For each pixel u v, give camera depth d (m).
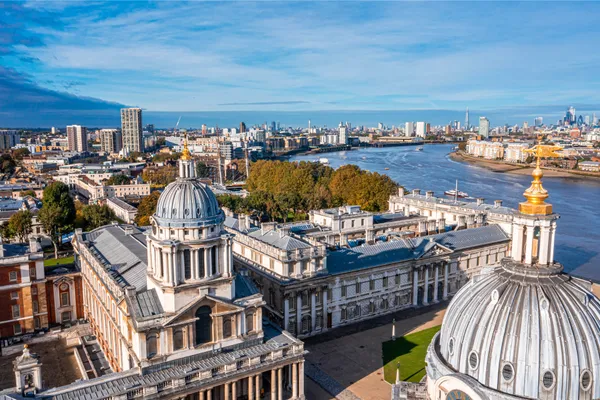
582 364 43.38
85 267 104.44
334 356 94.44
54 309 106.06
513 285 48.19
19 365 59.97
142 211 196.38
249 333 75.19
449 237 132.75
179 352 69.19
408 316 115.69
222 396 70.56
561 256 168.62
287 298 100.50
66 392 61.94
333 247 122.69
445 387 47.84
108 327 87.00
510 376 44.56
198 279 70.12
